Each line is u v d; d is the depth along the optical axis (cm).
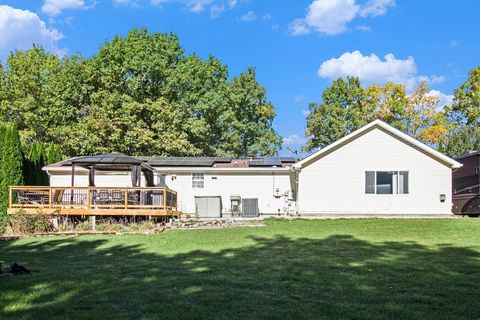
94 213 1728
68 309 580
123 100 3328
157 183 2384
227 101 4038
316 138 4650
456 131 3934
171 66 3700
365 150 2197
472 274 811
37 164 2467
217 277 780
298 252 1084
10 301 618
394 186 2183
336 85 4544
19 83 3512
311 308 586
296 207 2245
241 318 545
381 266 891
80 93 3441
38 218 1625
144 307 588
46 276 790
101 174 2391
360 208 2178
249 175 2378
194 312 566
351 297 647
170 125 3366
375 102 4356
